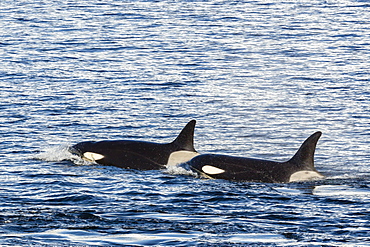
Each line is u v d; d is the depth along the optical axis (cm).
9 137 7706
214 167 6275
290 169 6203
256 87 11056
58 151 7012
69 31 17238
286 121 8800
